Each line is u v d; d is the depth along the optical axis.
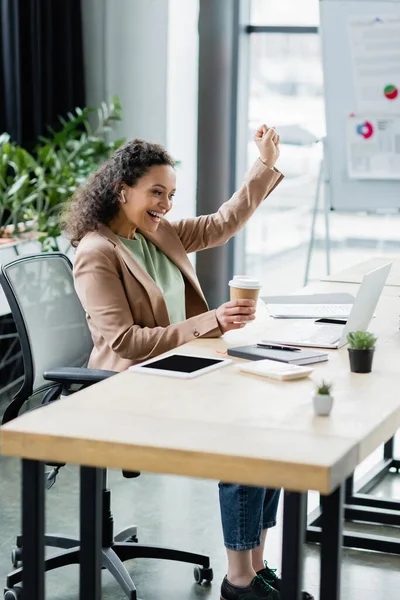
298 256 6.71
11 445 2.09
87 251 3.07
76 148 5.77
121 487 4.11
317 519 3.68
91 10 6.48
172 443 2.00
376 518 3.74
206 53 6.34
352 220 6.56
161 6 6.42
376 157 5.84
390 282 4.12
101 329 3.04
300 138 6.56
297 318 3.35
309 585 3.16
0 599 3.02
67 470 4.32
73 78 6.38
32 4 5.94
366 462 4.49
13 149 5.41
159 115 6.54
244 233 6.78
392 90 5.75
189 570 3.29
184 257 3.45
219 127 6.40
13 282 3.09
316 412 2.22
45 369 3.16
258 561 2.92
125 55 6.51
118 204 3.21
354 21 5.73
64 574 3.25
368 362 2.65
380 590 3.15
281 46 6.54
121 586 2.98
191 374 2.56
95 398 2.34
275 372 2.56
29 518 2.14
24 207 5.54
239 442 2.01
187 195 6.59
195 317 3.03
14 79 5.92
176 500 3.96
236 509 2.75
